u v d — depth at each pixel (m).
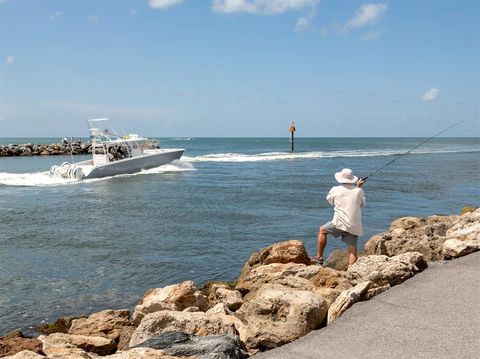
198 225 15.50
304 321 4.96
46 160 55.25
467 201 20.39
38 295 9.16
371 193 22.59
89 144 68.50
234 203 20.03
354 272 6.58
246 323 5.81
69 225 15.93
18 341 5.61
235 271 10.60
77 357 4.73
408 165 41.41
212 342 4.50
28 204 21.02
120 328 6.93
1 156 61.06
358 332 4.62
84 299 8.95
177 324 5.34
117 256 11.84
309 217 16.72
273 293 5.30
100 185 28.00
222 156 54.91
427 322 4.73
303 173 34.25
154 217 17.12
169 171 35.81
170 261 11.35
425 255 8.12
